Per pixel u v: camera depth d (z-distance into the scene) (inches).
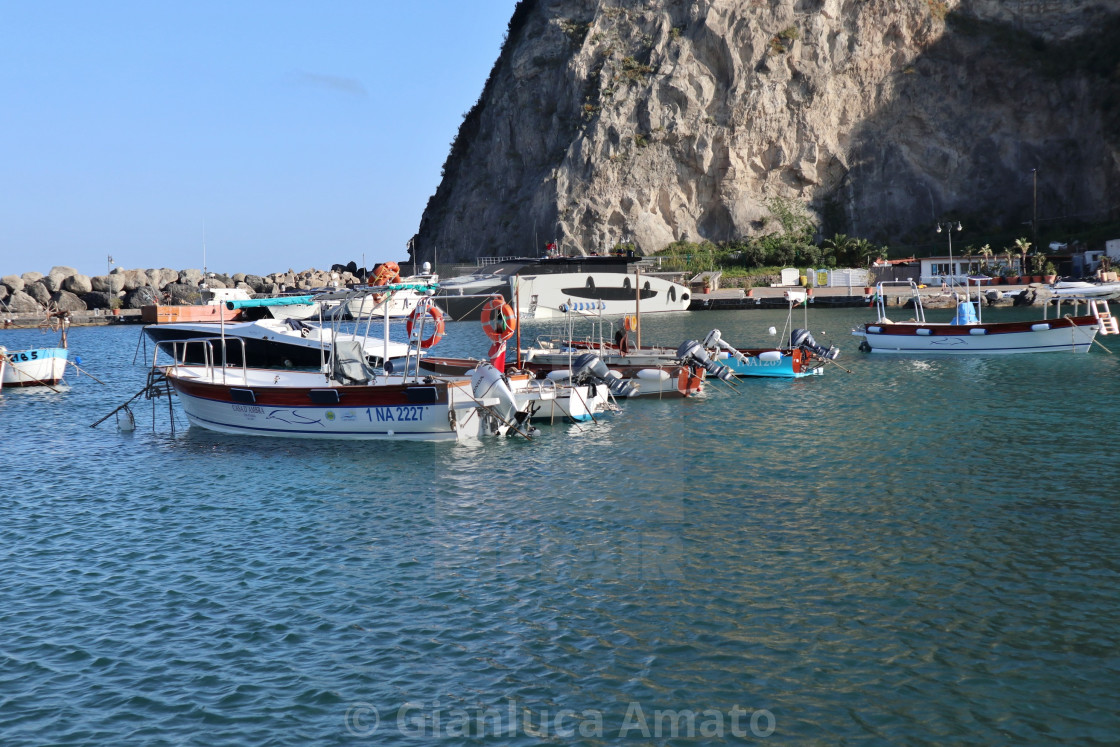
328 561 685.9
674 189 4734.3
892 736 448.8
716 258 4439.0
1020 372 1610.5
